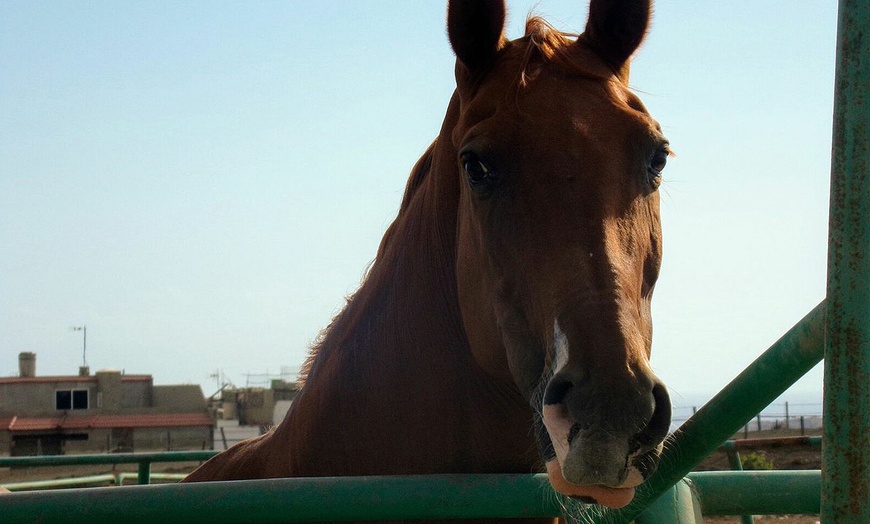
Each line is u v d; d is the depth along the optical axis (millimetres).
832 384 1070
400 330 2283
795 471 1769
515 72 2029
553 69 1990
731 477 1754
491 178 1893
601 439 1466
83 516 1492
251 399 41844
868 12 1060
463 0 2076
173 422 40688
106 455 4730
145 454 4773
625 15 2100
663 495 1681
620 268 1694
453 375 2166
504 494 1583
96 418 40406
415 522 2033
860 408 1048
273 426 3174
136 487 1531
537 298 1756
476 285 2018
